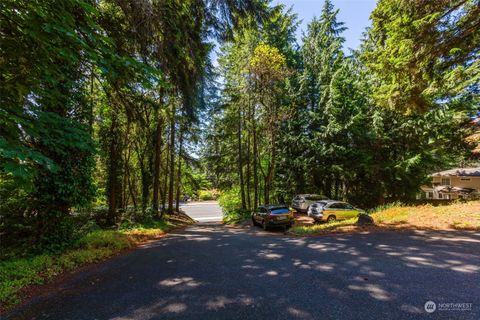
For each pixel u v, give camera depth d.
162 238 10.60
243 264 5.66
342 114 20.34
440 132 16.69
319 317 3.13
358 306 3.40
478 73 9.66
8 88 4.66
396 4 9.00
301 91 21.91
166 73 9.02
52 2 3.85
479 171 26.22
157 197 16.30
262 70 16.89
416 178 19.23
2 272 4.93
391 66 9.23
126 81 5.95
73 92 7.26
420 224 9.46
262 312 3.31
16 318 3.43
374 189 21.16
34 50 4.51
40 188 6.70
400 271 4.72
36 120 4.79
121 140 14.77
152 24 7.02
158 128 16.12
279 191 23.97
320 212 15.68
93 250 7.08
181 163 24.12
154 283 4.59
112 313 3.45
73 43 4.32
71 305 3.76
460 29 8.11
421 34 8.26
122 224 12.45
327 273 4.78
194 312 3.38
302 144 21.78
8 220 7.13
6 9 3.83
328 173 21.84
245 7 8.32
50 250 6.61
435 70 8.95
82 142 5.83
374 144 19.84
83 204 7.71
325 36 23.31
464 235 7.59
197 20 8.80
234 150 23.05
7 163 3.63
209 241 9.27
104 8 7.06
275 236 10.66
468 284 4.02
